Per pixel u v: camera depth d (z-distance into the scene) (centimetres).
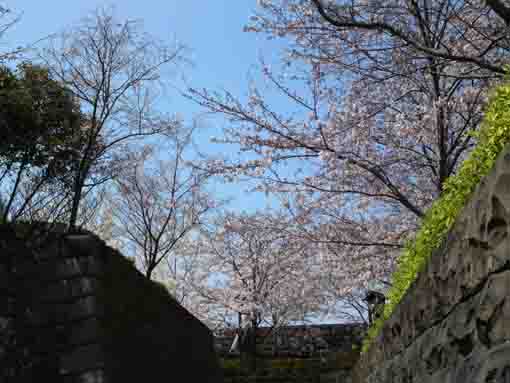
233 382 1964
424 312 381
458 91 1007
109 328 763
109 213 1998
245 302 2036
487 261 253
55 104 833
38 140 809
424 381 369
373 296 1252
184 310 1275
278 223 1151
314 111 1031
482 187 260
